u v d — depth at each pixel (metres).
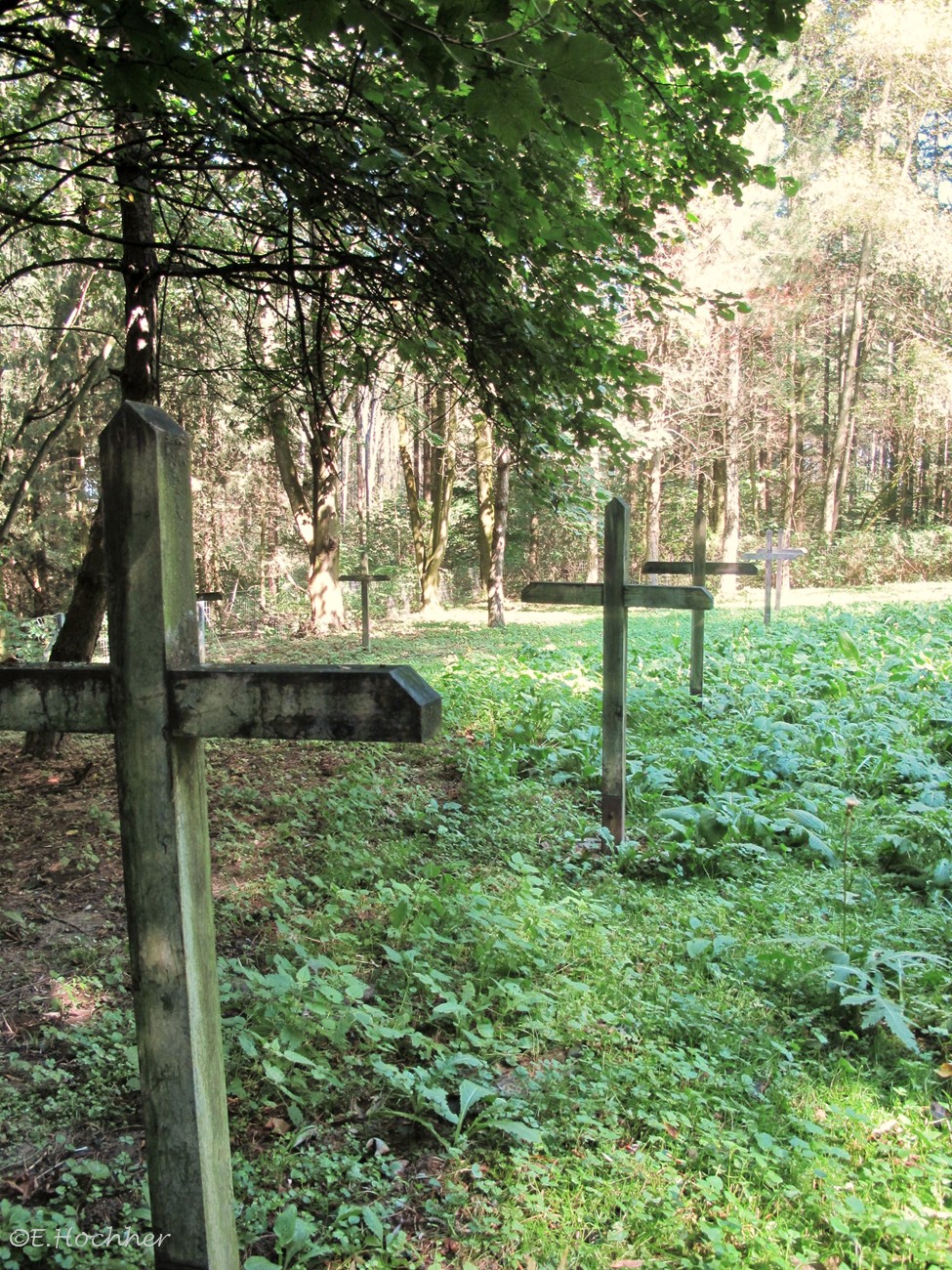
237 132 4.54
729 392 27.39
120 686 1.94
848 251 31.75
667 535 35.44
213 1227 2.05
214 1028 2.09
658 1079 3.25
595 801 6.64
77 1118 2.97
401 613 24.78
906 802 6.41
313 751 7.62
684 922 4.63
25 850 5.40
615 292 5.12
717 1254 2.44
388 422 32.19
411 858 5.35
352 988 3.46
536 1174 2.76
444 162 4.05
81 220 7.04
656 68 3.91
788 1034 3.65
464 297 5.08
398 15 2.04
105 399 20.72
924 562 28.77
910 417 30.09
